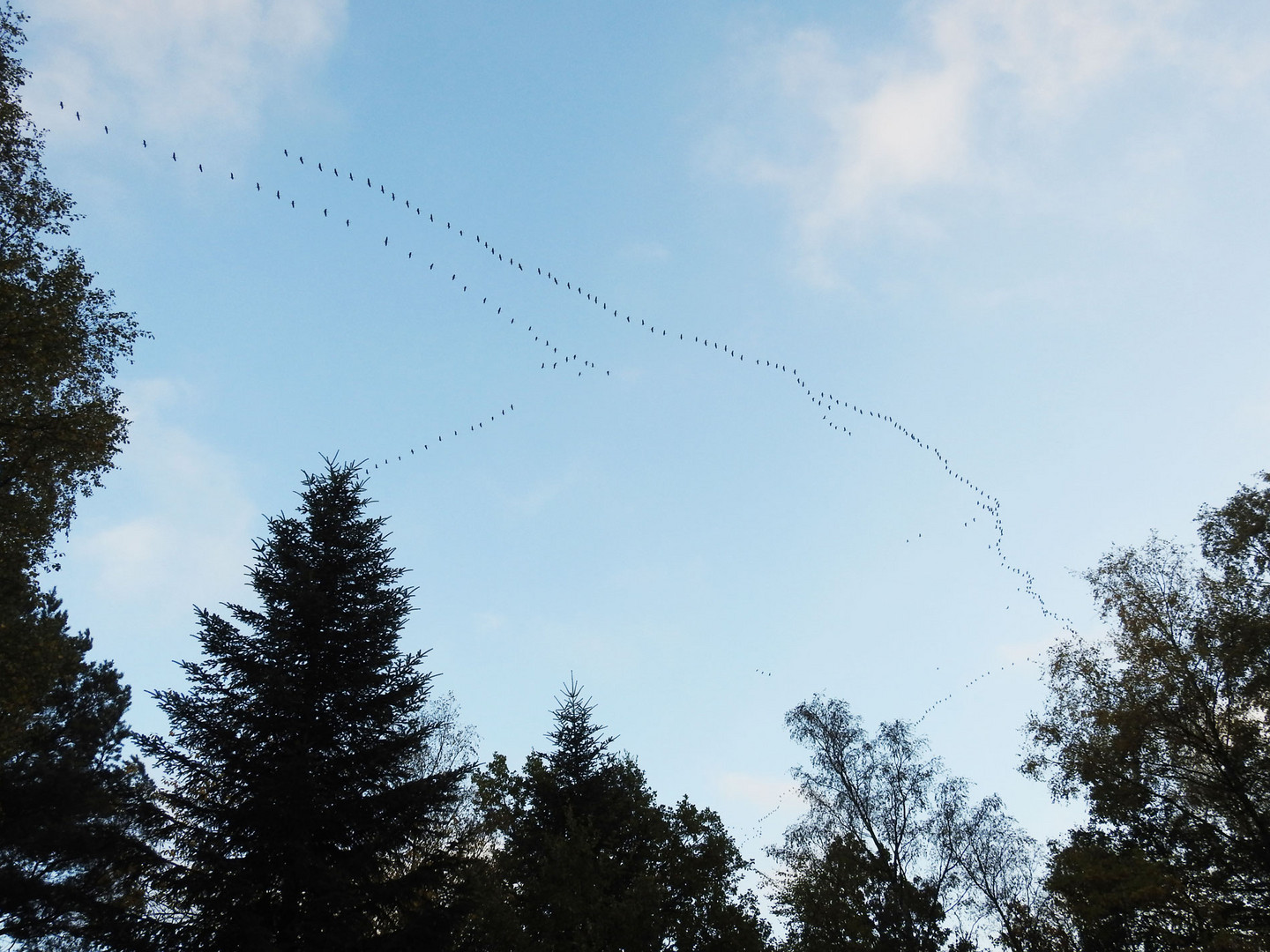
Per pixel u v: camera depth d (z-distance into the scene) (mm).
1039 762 29766
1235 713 26844
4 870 22359
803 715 37531
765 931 22641
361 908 18453
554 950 20234
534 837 24266
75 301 21406
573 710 28359
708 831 24359
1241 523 27203
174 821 18188
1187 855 27719
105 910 17531
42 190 21875
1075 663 29906
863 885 28844
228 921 17016
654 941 21266
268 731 19344
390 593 22391
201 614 19812
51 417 20984
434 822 20500
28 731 25141
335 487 23781
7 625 21609
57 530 22391
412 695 21172
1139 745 27234
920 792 34250
